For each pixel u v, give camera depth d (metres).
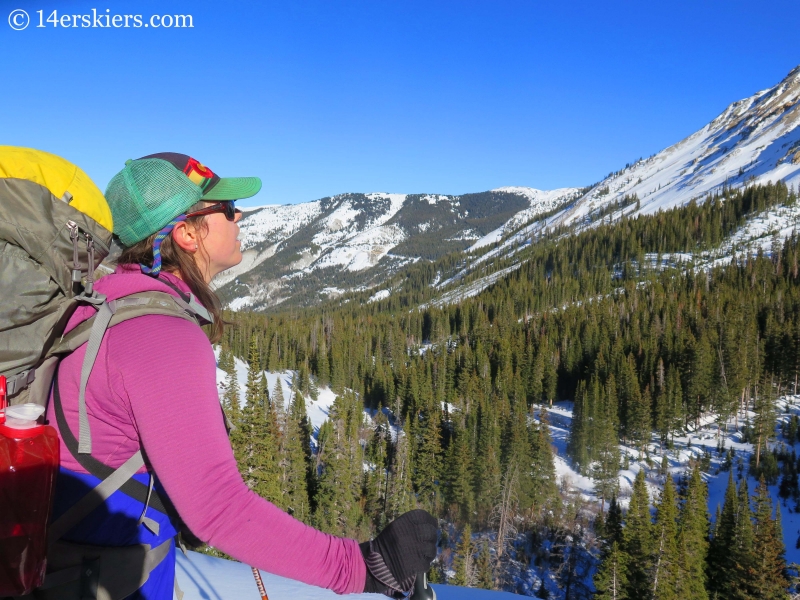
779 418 84.62
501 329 132.75
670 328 104.69
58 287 1.23
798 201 193.38
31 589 1.18
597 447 69.38
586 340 107.38
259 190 1.67
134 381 1.23
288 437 40.56
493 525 53.06
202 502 1.20
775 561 35.88
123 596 1.36
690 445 79.19
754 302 117.88
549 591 45.72
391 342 126.44
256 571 1.87
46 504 1.19
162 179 1.49
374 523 50.84
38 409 1.21
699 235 185.88
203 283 1.61
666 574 32.66
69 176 1.29
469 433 65.31
